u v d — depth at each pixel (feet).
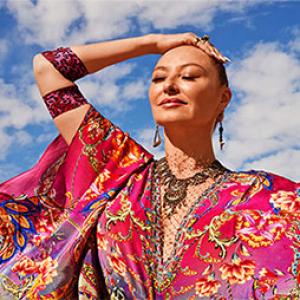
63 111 14.24
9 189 13.87
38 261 12.80
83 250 12.67
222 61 13.33
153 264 11.76
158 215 12.37
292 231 11.53
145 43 14.38
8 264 12.95
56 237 12.98
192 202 12.30
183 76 12.99
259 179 12.44
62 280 12.42
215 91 13.21
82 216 13.11
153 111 13.21
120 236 12.24
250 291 10.99
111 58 14.62
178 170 12.89
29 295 12.39
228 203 12.03
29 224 13.44
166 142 13.26
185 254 11.52
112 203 12.91
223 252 11.34
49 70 14.51
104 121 14.20
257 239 11.43
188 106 12.80
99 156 13.83
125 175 13.42
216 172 12.76
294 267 11.12
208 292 11.09
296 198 12.06
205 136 13.05
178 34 14.01
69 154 13.99
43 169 14.14
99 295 12.25
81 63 14.57
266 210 11.85
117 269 11.93
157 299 11.41
